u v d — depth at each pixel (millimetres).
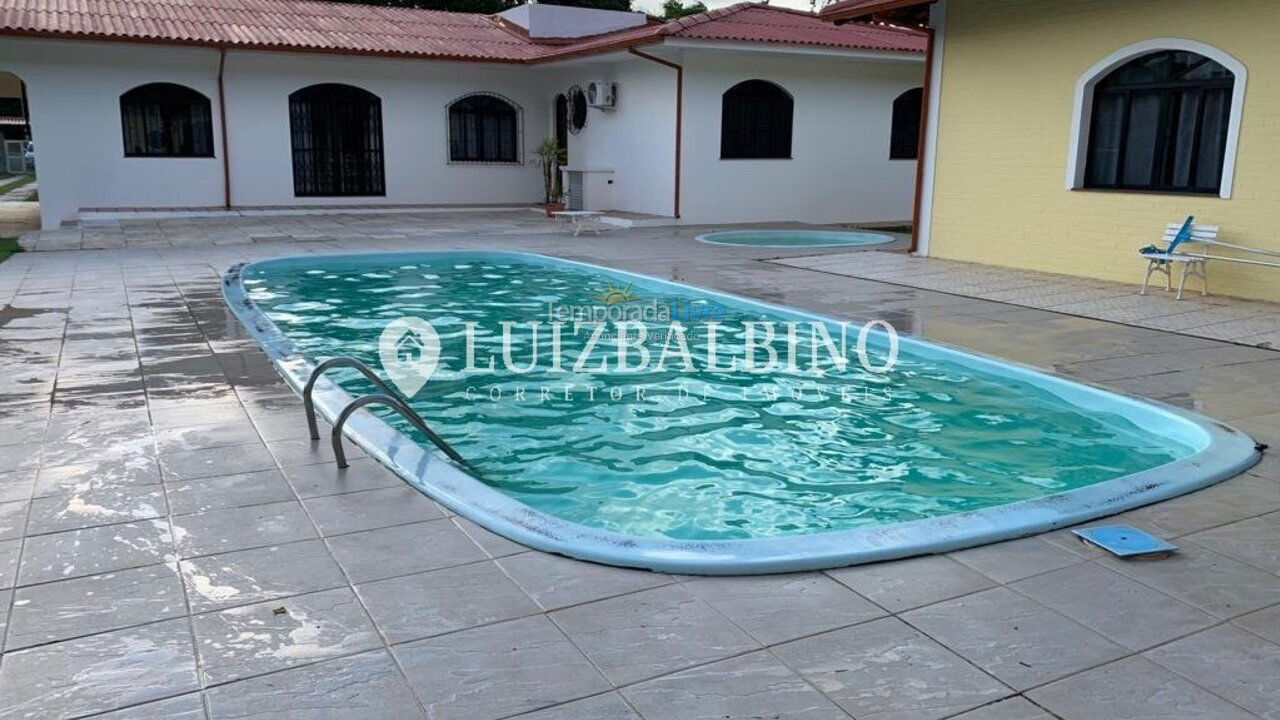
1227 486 3770
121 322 7219
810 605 2732
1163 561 3055
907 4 10383
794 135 16156
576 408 5527
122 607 2707
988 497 4148
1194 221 8531
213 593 2797
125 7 16516
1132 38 8859
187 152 16281
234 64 16188
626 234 13891
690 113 15055
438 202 18375
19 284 8984
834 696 2268
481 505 3426
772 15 16391
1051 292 8641
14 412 4762
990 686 2316
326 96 17109
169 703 2234
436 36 18375
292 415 4719
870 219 17312
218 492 3637
